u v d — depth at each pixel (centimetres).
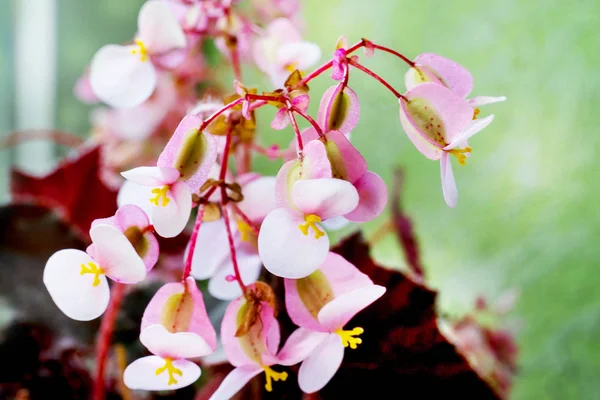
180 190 32
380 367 35
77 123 81
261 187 34
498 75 50
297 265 31
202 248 34
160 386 32
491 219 49
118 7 82
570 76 44
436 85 32
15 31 77
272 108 60
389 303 35
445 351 35
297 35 37
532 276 46
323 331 32
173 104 53
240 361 32
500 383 41
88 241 40
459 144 32
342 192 31
